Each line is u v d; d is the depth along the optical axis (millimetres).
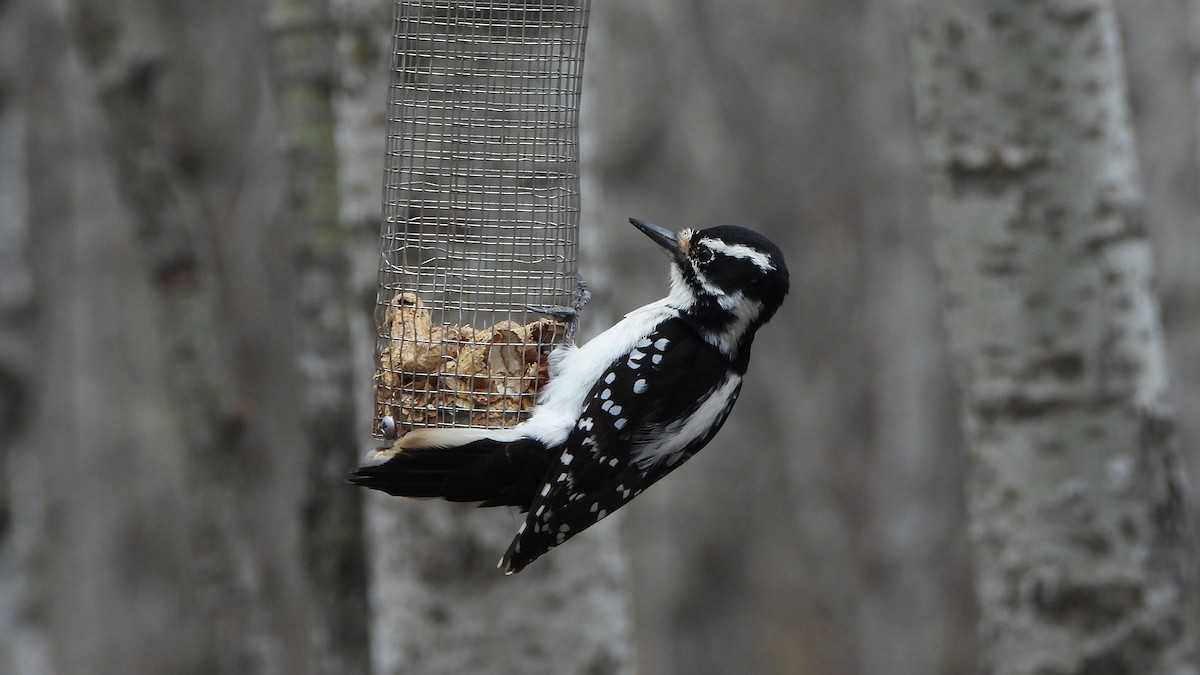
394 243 9773
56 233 21938
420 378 9406
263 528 18141
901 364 25047
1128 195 10227
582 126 10562
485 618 9773
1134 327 10227
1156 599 10219
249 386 18234
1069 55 10062
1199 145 15398
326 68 12523
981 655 10891
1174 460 10312
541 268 9938
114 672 22172
